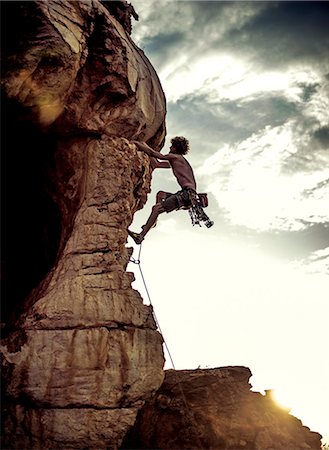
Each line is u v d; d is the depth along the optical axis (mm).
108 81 10930
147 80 12570
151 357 9688
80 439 8734
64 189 11516
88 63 10805
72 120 11086
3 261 12281
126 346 9422
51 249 12281
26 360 9008
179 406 11578
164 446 11273
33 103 10047
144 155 11703
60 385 8883
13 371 8977
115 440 8969
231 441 11367
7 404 9031
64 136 11508
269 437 11633
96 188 10617
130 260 10711
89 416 8836
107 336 9328
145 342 9719
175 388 12016
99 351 9172
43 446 8703
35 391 8859
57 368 8945
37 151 12031
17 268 12484
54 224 12367
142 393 9398
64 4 9727
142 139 12758
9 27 8914
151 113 12531
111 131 11461
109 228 10297
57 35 9266
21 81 9344
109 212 10445
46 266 12266
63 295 9445
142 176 11516
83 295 9516
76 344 9109
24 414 8953
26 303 10250
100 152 10953
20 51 9047
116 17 12352
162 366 9812
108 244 10141
